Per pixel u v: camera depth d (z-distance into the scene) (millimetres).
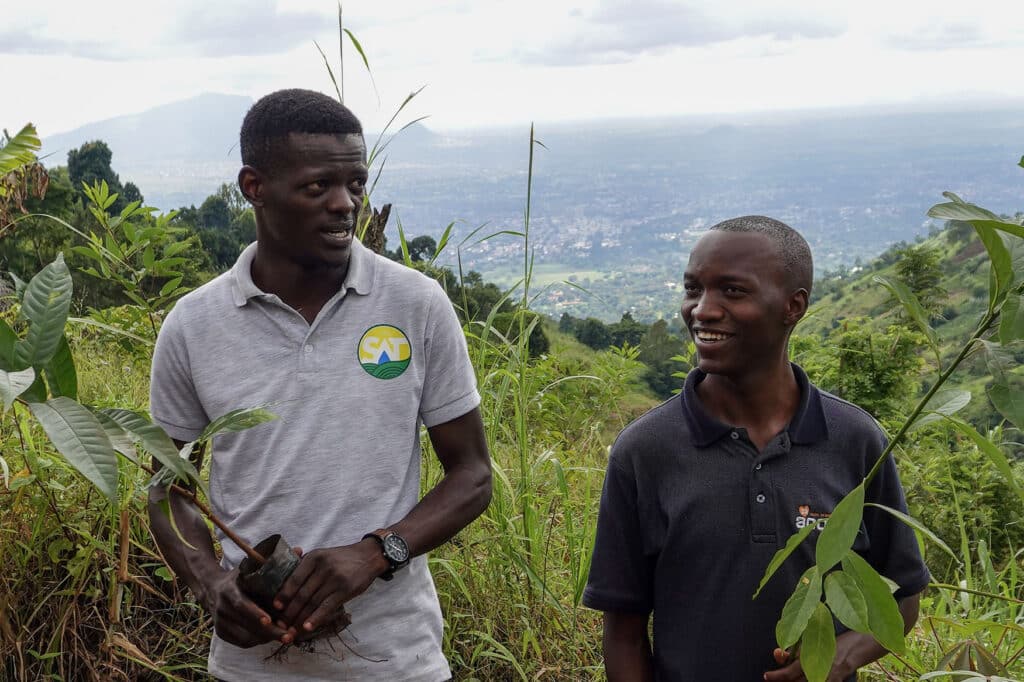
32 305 1356
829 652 1335
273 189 1934
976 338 1271
